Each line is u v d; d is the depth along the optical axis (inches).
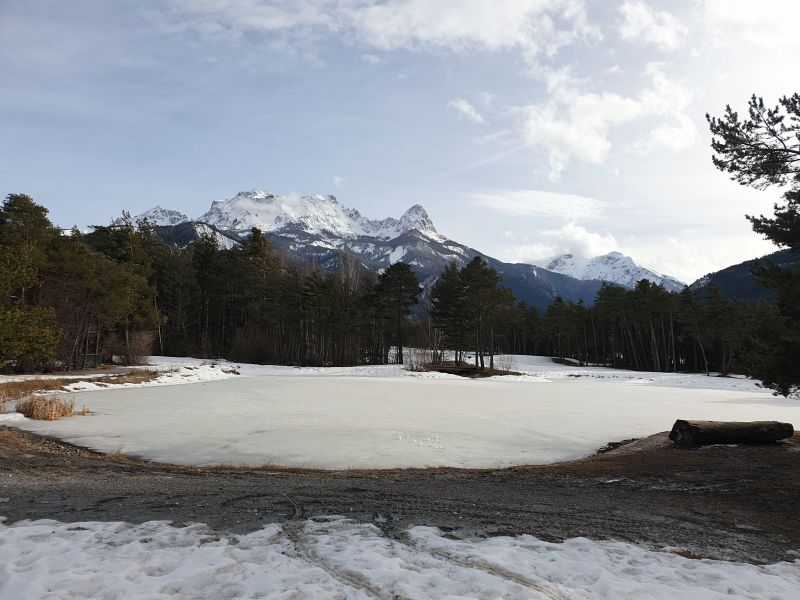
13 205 1390.3
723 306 2215.8
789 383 358.3
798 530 264.7
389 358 2679.6
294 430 571.8
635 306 2726.4
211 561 177.0
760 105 388.8
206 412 709.9
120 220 2154.3
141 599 147.6
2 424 555.2
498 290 2155.5
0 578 161.3
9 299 992.2
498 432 593.3
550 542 222.4
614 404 917.2
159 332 2368.4
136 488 305.0
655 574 185.9
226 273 2532.0
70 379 1098.7
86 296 1541.6
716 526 265.9
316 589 156.4
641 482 368.8
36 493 284.0
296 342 2551.7
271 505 268.4
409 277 2347.4
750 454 449.4
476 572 173.8
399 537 217.6
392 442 513.0
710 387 1461.6
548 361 3262.8
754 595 172.1
